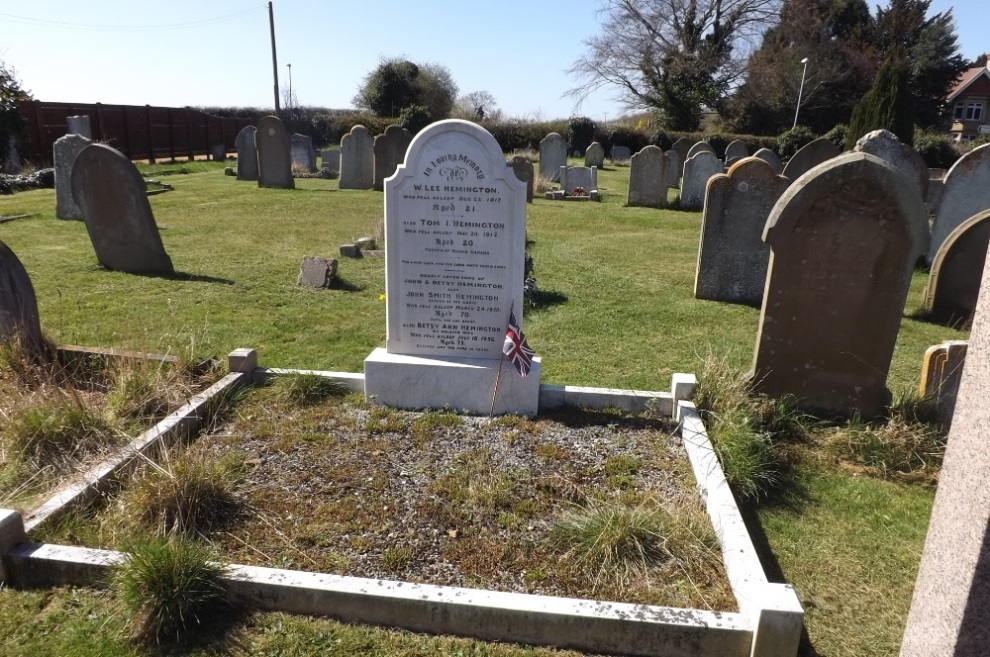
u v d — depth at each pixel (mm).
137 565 3111
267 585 3178
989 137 31969
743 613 3109
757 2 44531
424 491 4152
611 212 17875
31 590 3293
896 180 4926
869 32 50344
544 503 4074
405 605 3119
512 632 3094
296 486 4172
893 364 6988
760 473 4520
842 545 3979
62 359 5852
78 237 11930
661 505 4012
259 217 15391
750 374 5676
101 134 27656
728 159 27078
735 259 8969
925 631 2059
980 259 8094
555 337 7449
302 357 6645
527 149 39938
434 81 53438
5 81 21234
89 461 4289
